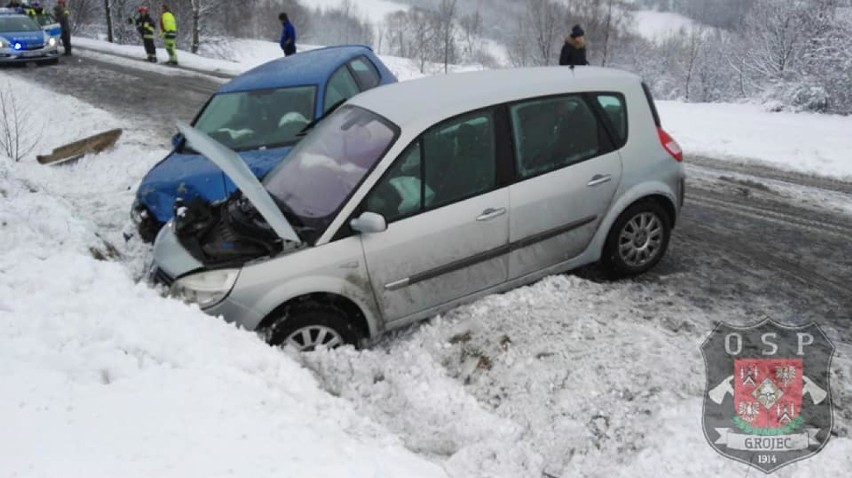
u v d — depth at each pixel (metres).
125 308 4.03
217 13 37.28
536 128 4.94
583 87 5.20
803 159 9.46
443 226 4.57
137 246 6.63
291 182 4.82
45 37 19.14
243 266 4.25
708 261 5.91
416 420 3.93
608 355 4.31
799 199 7.72
